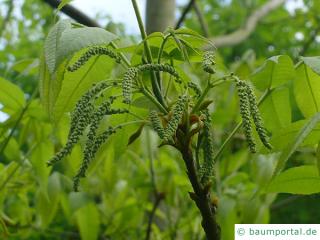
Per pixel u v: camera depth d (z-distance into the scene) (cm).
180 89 54
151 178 99
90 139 48
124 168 111
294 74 59
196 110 51
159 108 52
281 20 204
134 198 109
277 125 63
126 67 54
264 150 54
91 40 46
